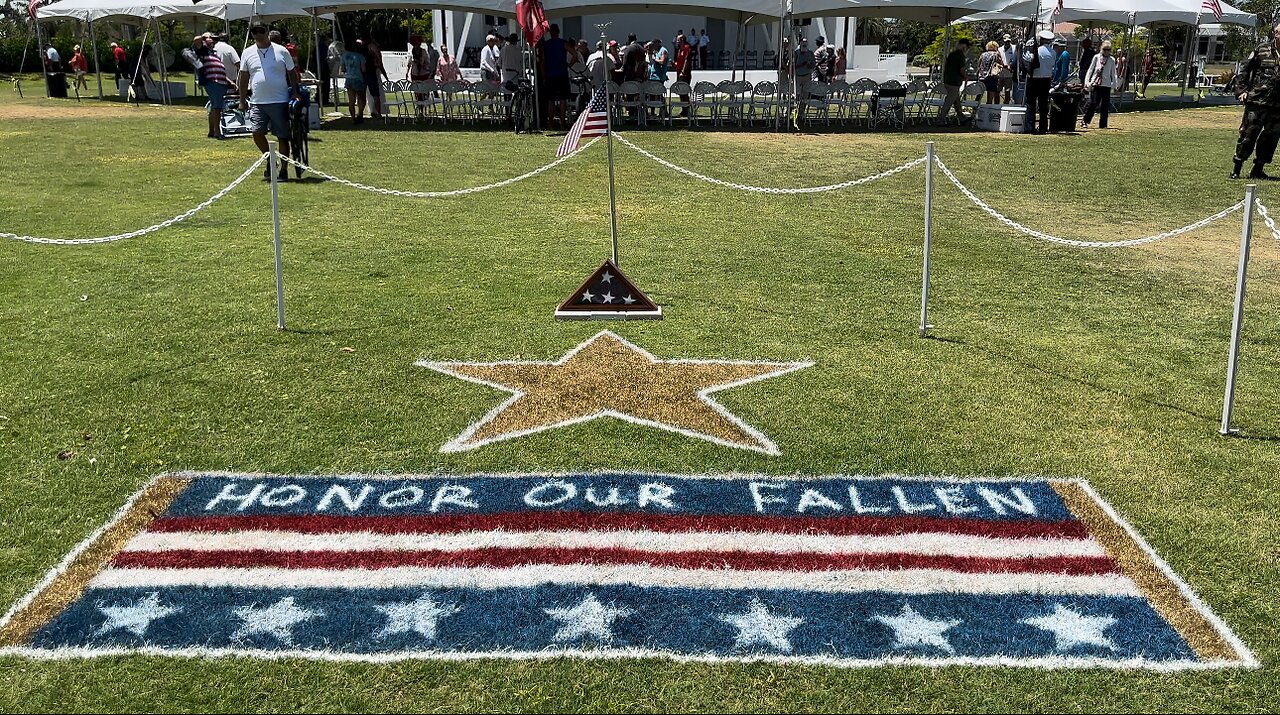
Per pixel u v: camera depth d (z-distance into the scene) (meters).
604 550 3.67
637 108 20.64
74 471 4.25
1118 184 12.57
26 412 4.86
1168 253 8.82
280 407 4.97
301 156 12.34
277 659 3.06
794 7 18.30
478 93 19.50
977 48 41.25
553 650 3.12
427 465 4.34
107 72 39.16
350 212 10.11
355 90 19.22
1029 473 4.32
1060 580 3.51
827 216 10.29
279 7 19.53
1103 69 19.38
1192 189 12.23
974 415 4.97
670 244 8.83
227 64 16.33
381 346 5.93
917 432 4.75
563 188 11.80
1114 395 5.28
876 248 8.80
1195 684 2.99
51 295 6.89
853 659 3.09
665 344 6.05
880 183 12.56
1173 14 25.08
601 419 4.87
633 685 2.97
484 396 5.15
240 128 16.80
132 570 3.51
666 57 26.73
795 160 14.52
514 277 7.59
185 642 3.13
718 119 20.02
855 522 3.88
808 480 4.23
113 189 11.37
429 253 8.35
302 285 7.25
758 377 5.49
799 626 3.24
